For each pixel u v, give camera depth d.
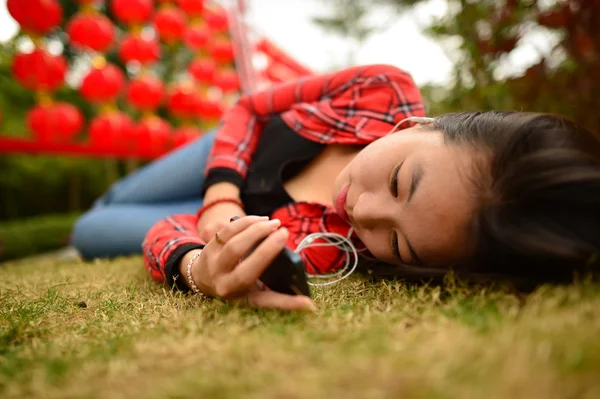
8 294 0.91
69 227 3.48
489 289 0.69
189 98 2.96
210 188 1.19
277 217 1.11
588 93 1.71
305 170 1.20
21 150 2.26
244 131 1.31
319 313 0.64
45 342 0.59
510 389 0.37
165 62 4.57
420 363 0.42
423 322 0.57
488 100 1.97
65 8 3.89
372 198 0.81
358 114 1.19
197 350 0.51
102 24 2.32
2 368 0.50
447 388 0.38
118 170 6.36
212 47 3.03
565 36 1.73
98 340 0.58
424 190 0.73
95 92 2.39
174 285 0.84
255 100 1.36
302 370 0.43
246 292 0.70
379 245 0.82
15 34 2.89
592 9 1.62
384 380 0.40
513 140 0.70
